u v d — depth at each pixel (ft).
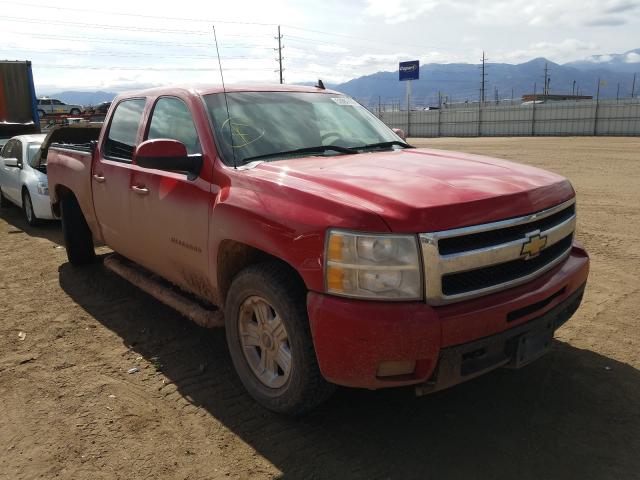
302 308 9.37
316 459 9.28
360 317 8.29
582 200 35.27
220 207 10.52
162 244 12.92
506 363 9.39
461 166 10.88
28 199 28.71
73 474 9.01
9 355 13.39
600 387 11.28
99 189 15.61
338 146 12.73
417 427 10.12
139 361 12.98
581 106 169.78
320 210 8.87
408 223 8.26
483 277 8.95
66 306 16.63
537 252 9.53
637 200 35.01
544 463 9.02
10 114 55.72
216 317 12.01
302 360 9.34
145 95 14.62
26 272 20.30
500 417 10.35
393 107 267.18
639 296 16.39
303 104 13.69
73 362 12.98
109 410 10.88
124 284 18.52
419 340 8.20
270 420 10.43
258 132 12.12
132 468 9.14
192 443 9.78
